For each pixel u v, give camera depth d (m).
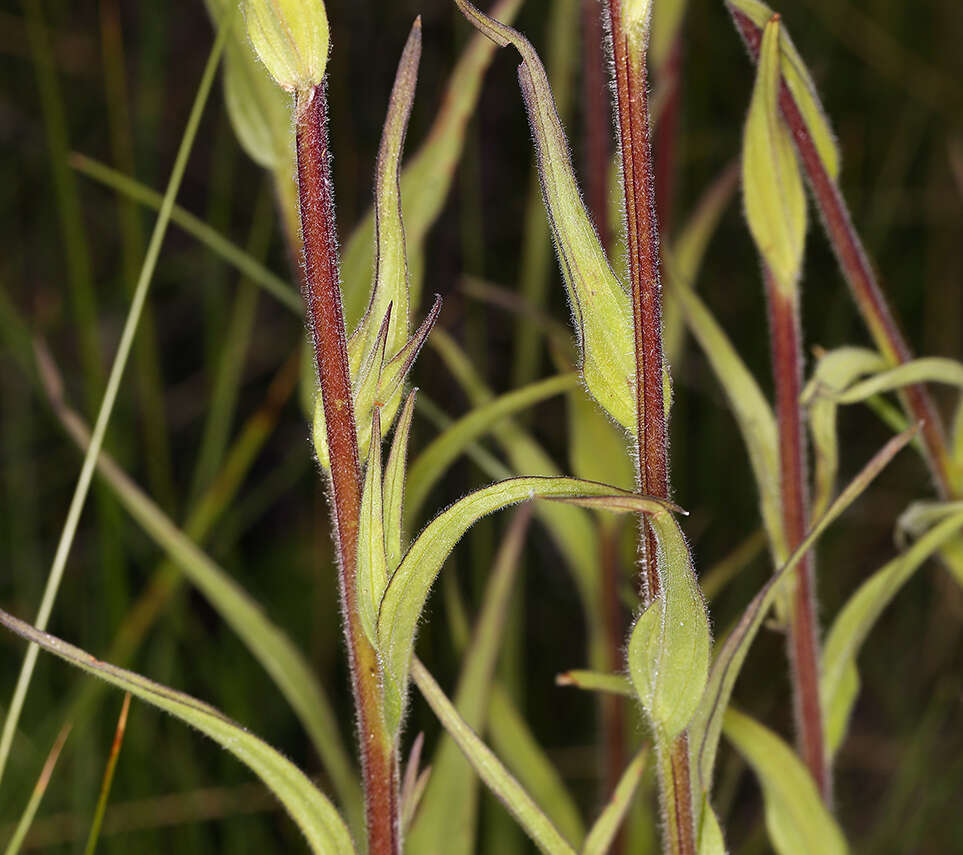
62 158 0.76
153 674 0.85
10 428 1.05
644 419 0.46
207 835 0.82
